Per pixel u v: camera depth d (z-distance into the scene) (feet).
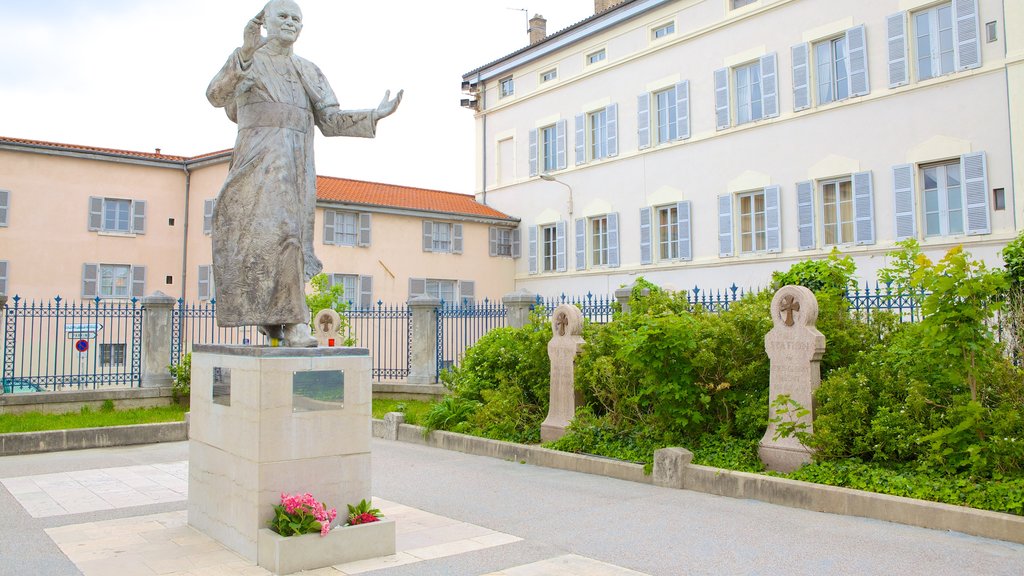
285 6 21.67
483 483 30.63
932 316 24.48
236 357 20.24
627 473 31.14
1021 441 22.66
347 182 94.43
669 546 21.24
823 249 70.38
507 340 44.06
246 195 21.16
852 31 68.33
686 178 82.33
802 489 25.57
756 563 19.61
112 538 21.75
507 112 105.50
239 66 21.27
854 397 27.30
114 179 88.38
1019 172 57.88
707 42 80.59
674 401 31.37
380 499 27.68
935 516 22.48
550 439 36.86
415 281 91.20
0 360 77.56
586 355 36.68
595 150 93.97
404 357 88.22
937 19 63.62
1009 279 30.78
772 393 29.43
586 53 94.38
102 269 87.30
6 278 81.51
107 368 84.28
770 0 74.54
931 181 64.23
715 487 28.09
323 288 68.54
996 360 25.84
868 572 18.78
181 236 92.07
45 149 83.97
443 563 19.53
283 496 19.07
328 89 23.03
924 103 63.67
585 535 22.49
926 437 24.07
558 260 97.04
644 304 38.50
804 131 71.97
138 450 40.52
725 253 78.02
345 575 18.39
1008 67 58.85
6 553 20.40
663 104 85.97
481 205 105.40
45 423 44.37
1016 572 18.53
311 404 19.72
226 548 20.43
